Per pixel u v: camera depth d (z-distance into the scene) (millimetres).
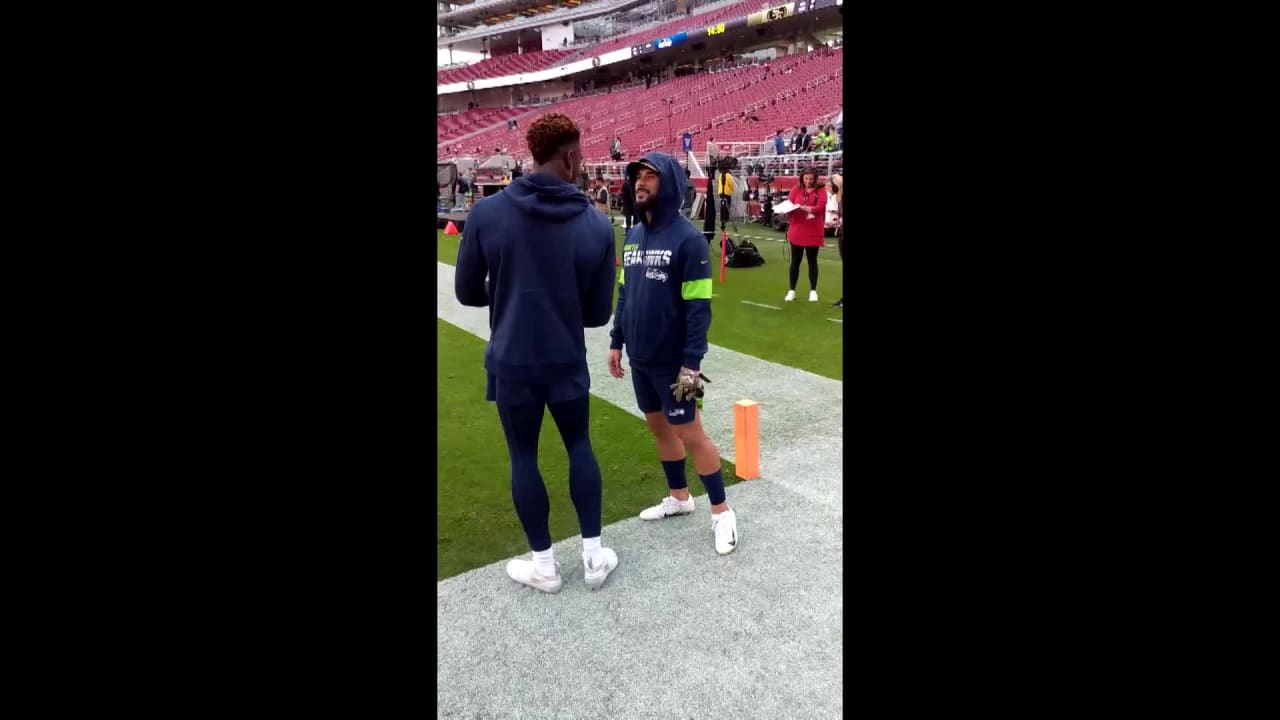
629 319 3197
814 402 5266
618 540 3357
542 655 2562
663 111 35719
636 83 46844
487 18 64938
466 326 8320
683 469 3500
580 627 2713
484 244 2709
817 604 2824
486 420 5148
